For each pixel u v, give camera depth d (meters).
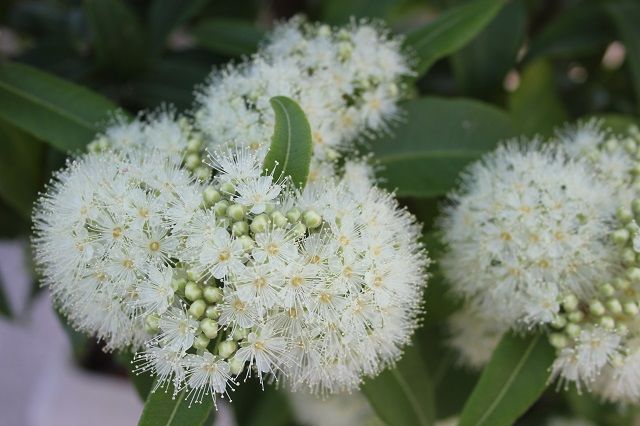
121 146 0.34
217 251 0.30
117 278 0.31
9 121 0.35
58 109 0.35
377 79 0.35
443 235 0.35
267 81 0.34
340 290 0.31
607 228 0.33
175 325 0.31
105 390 0.49
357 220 0.32
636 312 0.33
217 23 0.39
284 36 0.36
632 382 0.34
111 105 0.36
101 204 0.32
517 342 0.34
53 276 0.33
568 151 0.36
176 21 0.40
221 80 0.36
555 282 0.33
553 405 0.42
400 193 0.36
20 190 0.37
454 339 0.37
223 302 0.31
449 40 0.37
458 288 0.35
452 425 0.40
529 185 0.34
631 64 0.39
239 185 0.31
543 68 0.40
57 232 0.32
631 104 0.43
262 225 0.31
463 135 0.37
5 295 0.38
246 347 0.31
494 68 0.40
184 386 0.31
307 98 0.34
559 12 0.44
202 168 0.33
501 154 0.36
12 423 0.57
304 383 0.33
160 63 0.40
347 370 0.32
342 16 0.39
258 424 0.40
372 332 0.32
